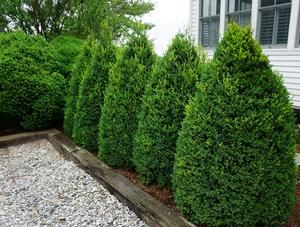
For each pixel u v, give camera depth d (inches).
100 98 140.3
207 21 285.6
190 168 80.0
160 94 97.6
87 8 308.5
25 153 159.2
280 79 76.9
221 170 73.9
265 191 73.4
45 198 108.7
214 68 77.1
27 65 175.2
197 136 78.2
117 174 117.8
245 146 71.7
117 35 366.3
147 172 104.7
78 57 167.0
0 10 293.4
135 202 95.9
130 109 117.3
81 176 126.0
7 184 121.6
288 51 211.6
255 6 229.8
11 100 170.4
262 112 71.6
